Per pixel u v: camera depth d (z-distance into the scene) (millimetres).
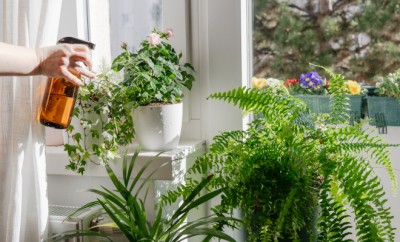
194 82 1514
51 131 1475
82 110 1321
